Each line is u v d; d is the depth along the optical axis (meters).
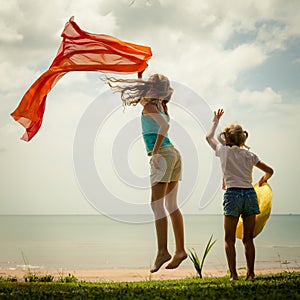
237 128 5.39
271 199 5.68
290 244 25.80
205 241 28.03
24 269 13.88
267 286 4.38
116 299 3.77
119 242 28.22
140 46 5.52
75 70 5.55
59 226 56.19
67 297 3.98
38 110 5.81
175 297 3.79
